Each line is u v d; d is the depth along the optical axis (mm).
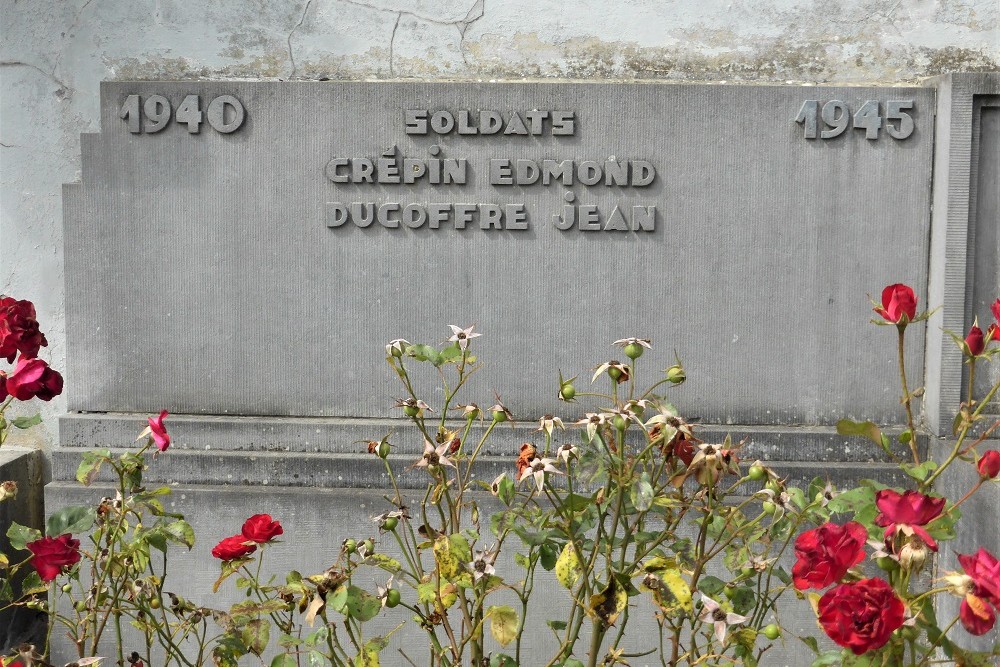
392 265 2941
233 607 2008
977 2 2934
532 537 1970
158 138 2918
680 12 2947
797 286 2912
